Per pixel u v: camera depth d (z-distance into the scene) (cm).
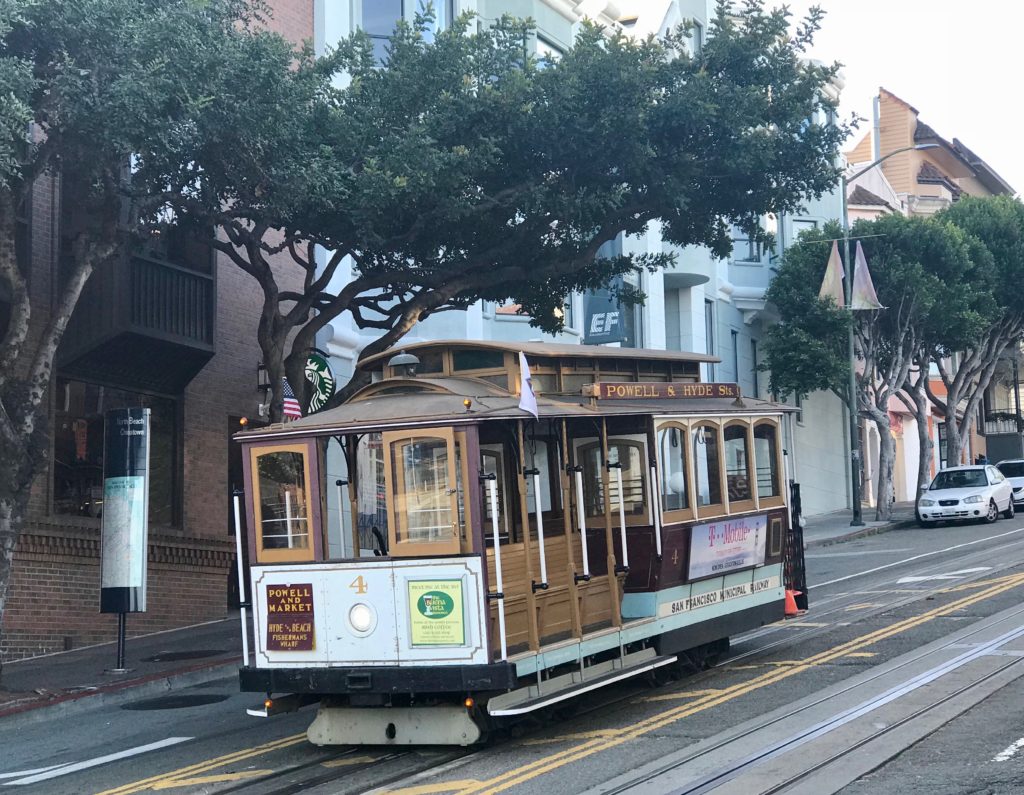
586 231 1870
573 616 1034
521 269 1825
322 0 2320
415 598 939
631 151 1709
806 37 1877
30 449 1320
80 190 1647
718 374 3612
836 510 4075
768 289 3541
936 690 1045
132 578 1486
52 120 1331
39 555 1683
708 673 1262
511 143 1706
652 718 1043
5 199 1299
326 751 1005
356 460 992
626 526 1130
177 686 1457
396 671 933
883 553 2562
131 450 1498
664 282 3338
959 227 3631
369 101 1689
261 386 2142
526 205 1708
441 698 956
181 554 1931
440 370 1113
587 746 948
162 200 1511
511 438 1001
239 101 1452
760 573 1359
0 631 1317
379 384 1062
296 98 1523
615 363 1225
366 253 1808
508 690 949
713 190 1886
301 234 1736
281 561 992
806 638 1440
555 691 988
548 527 1052
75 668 1527
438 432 941
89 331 1752
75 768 1023
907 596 1741
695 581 1198
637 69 1719
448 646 927
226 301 2102
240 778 925
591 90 1716
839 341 3438
